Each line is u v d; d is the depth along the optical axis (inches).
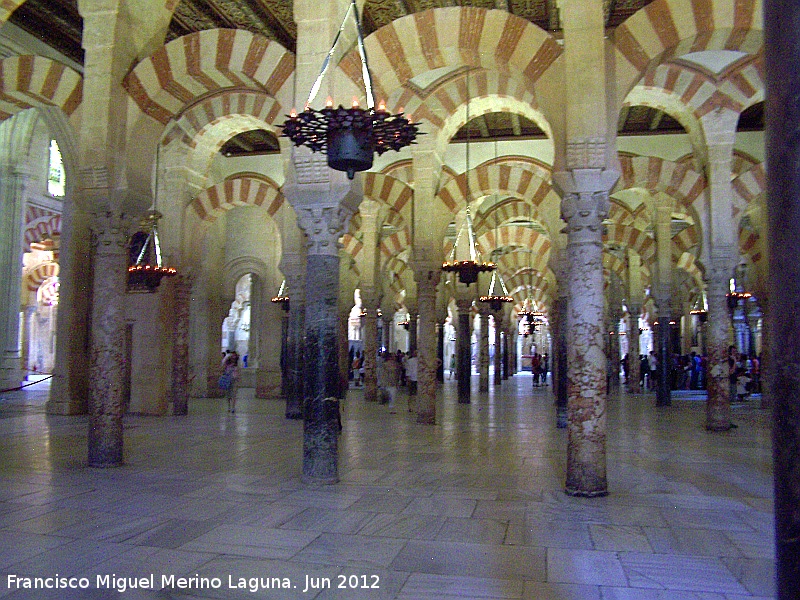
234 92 444.1
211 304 779.4
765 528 209.2
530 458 336.2
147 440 395.9
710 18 268.8
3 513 221.0
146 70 316.8
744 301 900.0
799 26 62.2
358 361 1045.8
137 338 546.9
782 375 63.1
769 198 65.5
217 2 450.9
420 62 293.9
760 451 364.2
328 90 285.7
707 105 437.4
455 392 850.1
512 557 179.3
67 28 522.0
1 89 350.6
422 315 488.7
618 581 162.1
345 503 237.9
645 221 722.8
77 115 346.6
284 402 694.5
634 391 850.1
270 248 787.4
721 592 155.6
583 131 260.7
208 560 175.0
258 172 719.7
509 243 784.9
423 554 181.0
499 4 439.8
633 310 861.2
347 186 274.8
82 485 265.4
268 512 224.1
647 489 264.8
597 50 263.0
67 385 530.3
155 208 532.1
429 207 483.5
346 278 784.9
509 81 439.2
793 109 62.1
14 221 709.9
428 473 294.8
